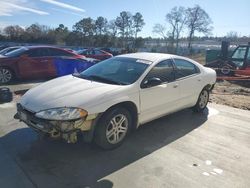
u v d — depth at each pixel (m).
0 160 3.68
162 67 4.96
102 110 3.80
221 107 6.95
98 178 3.36
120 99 4.02
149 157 3.95
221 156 4.10
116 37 69.44
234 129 5.28
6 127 4.85
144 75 4.54
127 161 3.81
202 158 4.00
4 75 9.27
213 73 6.42
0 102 6.52
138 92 4.34
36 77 10.09
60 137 3.60
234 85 11.77
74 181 3.28
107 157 3.90
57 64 9.95
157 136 4.75
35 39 56.34
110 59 5.38
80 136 3.97
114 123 4.06
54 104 3.70
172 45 67.81
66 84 4.36
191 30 67.00
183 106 5.55
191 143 4.52
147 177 3.43
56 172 3.45
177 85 5.15
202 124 5.49
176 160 3.90
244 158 4.07
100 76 4.70
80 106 3.64
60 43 61.97
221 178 3.49
